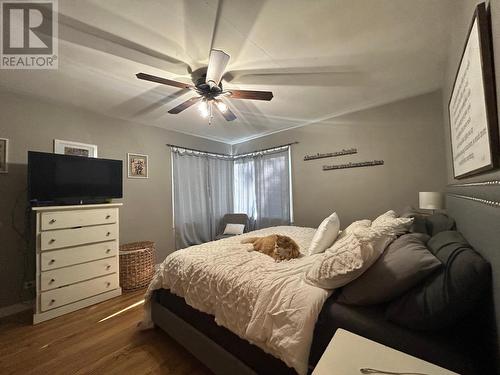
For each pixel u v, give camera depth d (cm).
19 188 236
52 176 233
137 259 282
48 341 177
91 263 239
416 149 272
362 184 314
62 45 167
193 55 181
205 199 425
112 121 312
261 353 117
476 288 76
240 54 183
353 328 96
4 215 228
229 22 148
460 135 138
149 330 192
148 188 348
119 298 253
